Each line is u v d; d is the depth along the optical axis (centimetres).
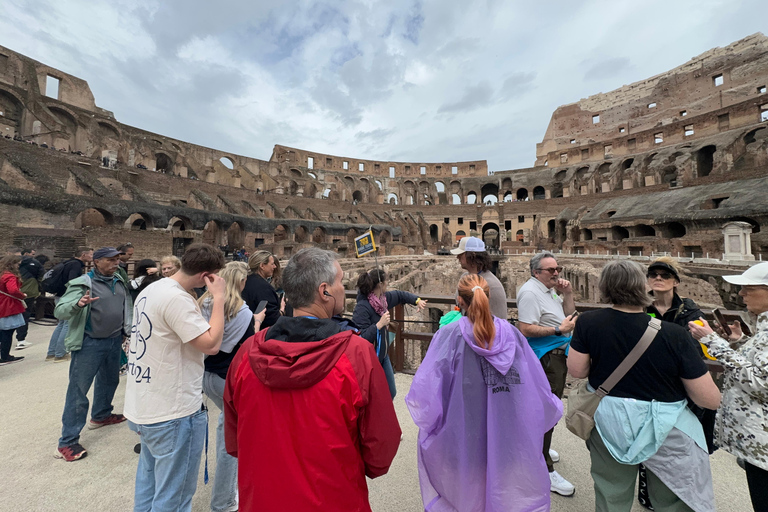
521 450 200
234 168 5006
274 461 149
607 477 212
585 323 224
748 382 200
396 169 7069
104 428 401
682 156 4106
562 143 6775
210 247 240
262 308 357
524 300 312
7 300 600
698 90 5334
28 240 1497
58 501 277
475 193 6800
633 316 208
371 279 340
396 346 530
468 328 218
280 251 3161
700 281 1703
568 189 5494
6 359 609
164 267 440
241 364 165
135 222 2981
